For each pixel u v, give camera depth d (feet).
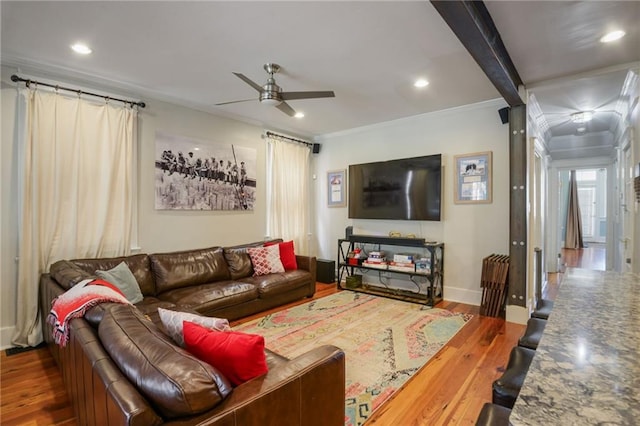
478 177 14.01
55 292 8.07
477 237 14.10
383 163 16.69
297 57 9.56
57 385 7.73
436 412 6.73
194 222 14.10
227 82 11.52
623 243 13.65
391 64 10.00
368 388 7.59
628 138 12.10
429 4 7.04
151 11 7.32
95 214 11.07
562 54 9.26
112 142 11.42
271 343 10.07
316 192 20.20
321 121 16.62
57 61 9.85
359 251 17.03
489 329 11.18
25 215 9.71
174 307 9.53
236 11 7.31
